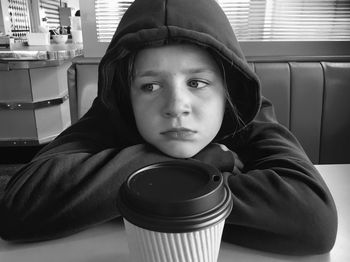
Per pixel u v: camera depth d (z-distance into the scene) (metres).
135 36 0.50
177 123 0.53
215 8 0.59
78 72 1.14
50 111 2.59
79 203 0.51
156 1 0.55
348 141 1.21
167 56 0.51
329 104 1.17
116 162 0.55
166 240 0.30
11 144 2.54
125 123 0.69
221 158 0.61
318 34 1.26
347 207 0.61
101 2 1.21
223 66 0.55
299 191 0.50
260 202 0.49
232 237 0.50
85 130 0.69
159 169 0.36
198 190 0.31
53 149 0.63
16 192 0.53
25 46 2.77
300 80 1.15
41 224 0.51
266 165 0.61
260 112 0.78
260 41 1.25
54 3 4.55
